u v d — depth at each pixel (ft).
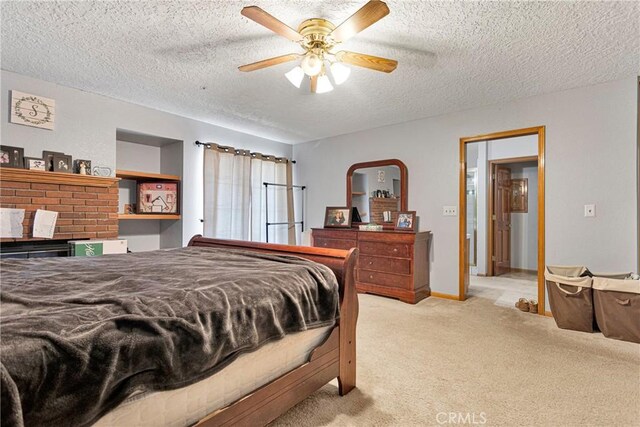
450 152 12.95
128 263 6.18
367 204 15.43
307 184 18.19
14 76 9.48
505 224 18.61
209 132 14.73
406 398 5.95
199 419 3.80
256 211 16.48
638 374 6.77
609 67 8.77
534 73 9.20
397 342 8.52
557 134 10.59
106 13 6.60
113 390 3.05
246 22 6.95
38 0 6.15
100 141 11.21
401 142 14.37
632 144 9.36
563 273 10.08
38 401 2.62
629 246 9.39
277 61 7.24
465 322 10.09
